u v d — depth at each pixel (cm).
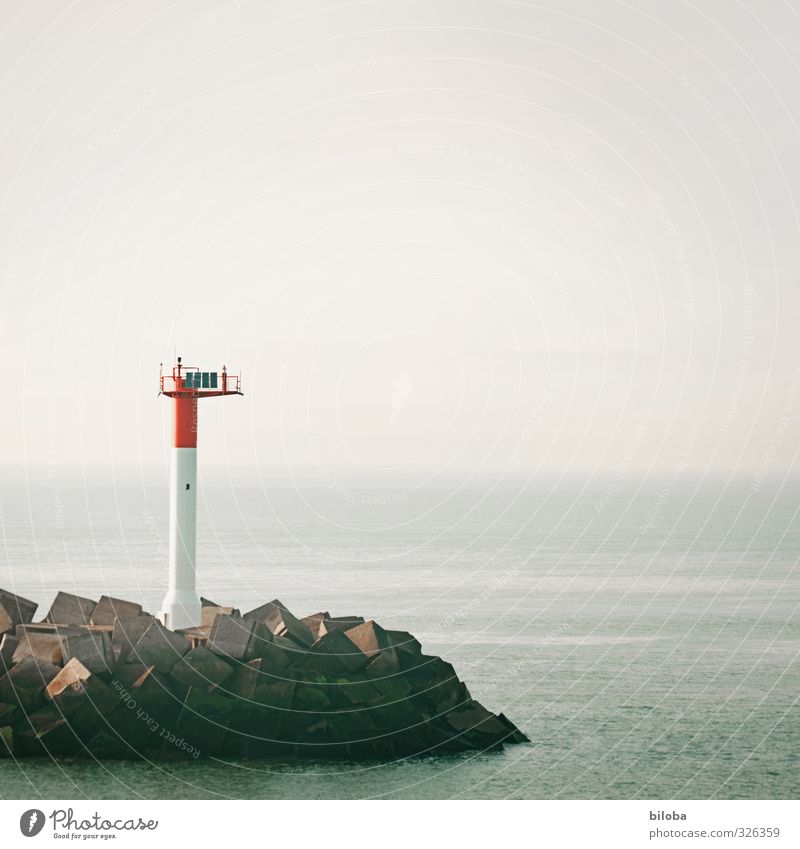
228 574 12594
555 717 5550
